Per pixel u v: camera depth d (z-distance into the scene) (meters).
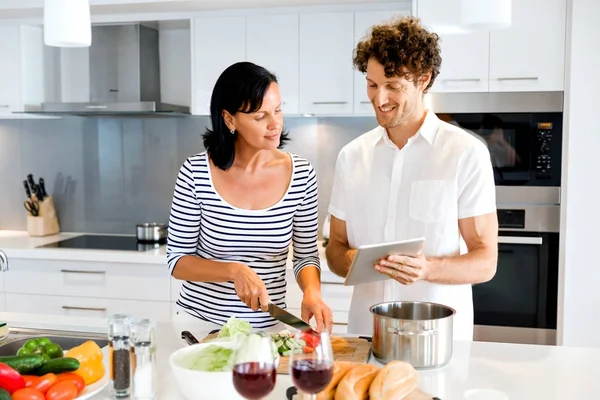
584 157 3.01
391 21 1.98
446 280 1.87
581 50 2.97
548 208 3.14
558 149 3.11
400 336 1.59
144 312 3.44
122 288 3.45
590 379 1.56
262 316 1.98
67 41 1.99
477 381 1.54
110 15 3.68
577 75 2.98
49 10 1.99
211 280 1.85
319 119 3.83
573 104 3.00
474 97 3.15
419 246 1.72
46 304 3.54
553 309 3.16
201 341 1.70
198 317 2.01
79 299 3.50
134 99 3.75
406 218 2.05
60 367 1.43
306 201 2.01
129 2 3.37
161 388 1.51
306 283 1.91
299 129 3.85
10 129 4.14
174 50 3.97
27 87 3.77
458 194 2.00
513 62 3.10
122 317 1.45
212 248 1.99
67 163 4.12
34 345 1.57
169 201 4.04
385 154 2.10
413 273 1.72
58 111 3.69
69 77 3.86
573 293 3.07
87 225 4.13
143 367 1.38
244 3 3.36
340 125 3.81
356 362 1.62
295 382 1.21
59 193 4.12
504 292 3.20
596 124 2.98
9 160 4.15
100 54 3.75
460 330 2.05
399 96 1.89
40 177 4.14
